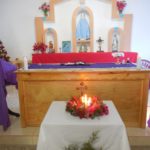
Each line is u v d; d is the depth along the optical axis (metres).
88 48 4.06
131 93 2.11
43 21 3.96
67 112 1.70
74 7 3.92
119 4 3.73
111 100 2.11
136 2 3.84
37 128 2.22
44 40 3.98
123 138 1.49
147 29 3.96
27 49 4.12
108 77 2.05
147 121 2.31
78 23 3.99
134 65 2.43
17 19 3.98
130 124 2.20
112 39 4.00
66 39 4.05
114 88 2.10
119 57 3.01
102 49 4.07
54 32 3.98
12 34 4.06
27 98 2.16
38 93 2.14
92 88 2.10
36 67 2.40
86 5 3.90
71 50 4.04
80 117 1.57
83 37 4.00
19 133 2.12
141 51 4.07
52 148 1.55
